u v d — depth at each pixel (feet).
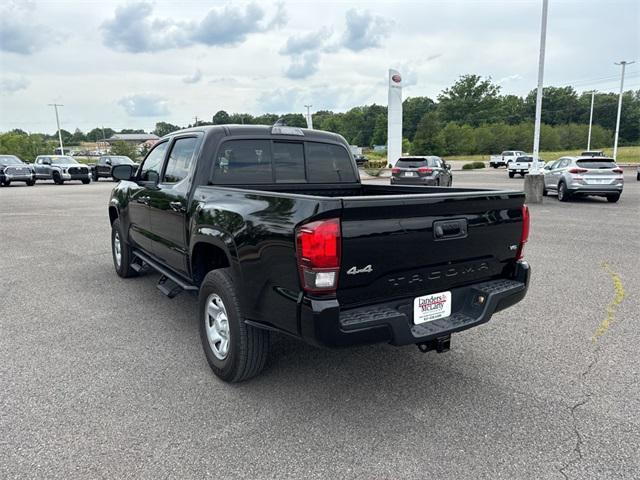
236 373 10.86
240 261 10.25
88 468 8.17
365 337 8.85
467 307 10.87
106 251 27.45
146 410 10.07
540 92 49.08
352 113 428.97
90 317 16.01
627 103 372.58
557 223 37.40
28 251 27.43
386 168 140.05
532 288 19.48
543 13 46.96
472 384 11.37
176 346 13.57
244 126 14.06
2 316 16.08
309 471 8.15
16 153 246.47
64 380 11.43
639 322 15.51
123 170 18.07
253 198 10.25
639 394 10.85
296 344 13.87
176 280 14.21
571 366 12.34
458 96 366.84
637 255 25.73
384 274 9.20
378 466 8.30
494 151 321.11
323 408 10.23
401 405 10.38
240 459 8.46
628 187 73.77
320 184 15.69
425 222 9.51
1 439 8.99
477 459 8.50
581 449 8.80
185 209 13.15
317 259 8.36
